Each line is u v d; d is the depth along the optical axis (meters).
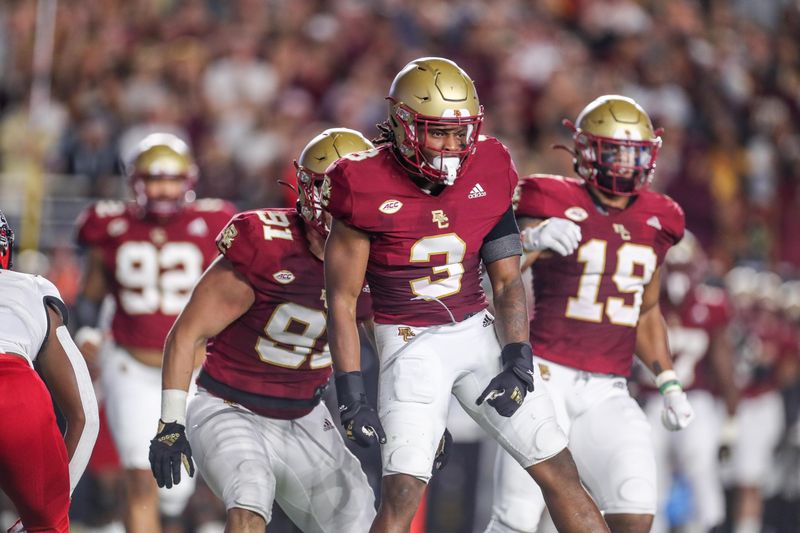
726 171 33.62
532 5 37.81
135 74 31.64
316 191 12.89
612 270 14.57
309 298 13.06
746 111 35.91
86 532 20.31
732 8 40.84
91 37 33.00
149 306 18.19
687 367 21.88
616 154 14.41
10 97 32.38
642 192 14.99
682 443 22.11
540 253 14.66
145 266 18.23
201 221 18.69
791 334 24.95
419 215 11.86
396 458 11.76
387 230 11.83
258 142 30.31
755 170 34.31
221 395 13.34
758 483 24.53
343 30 33.94
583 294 14.55
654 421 21.69
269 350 13.23
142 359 18.08
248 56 32.28
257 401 13.28
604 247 14.55
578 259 14.52
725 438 21.92
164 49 32.56
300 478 13.41
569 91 32.94
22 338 11.34
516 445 12.24
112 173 29.05
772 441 24.69
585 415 14.55
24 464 11.03
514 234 12.36
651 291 15.06
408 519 11.72
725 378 21.88
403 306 12.08
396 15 34.94
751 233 32.28
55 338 11.74
